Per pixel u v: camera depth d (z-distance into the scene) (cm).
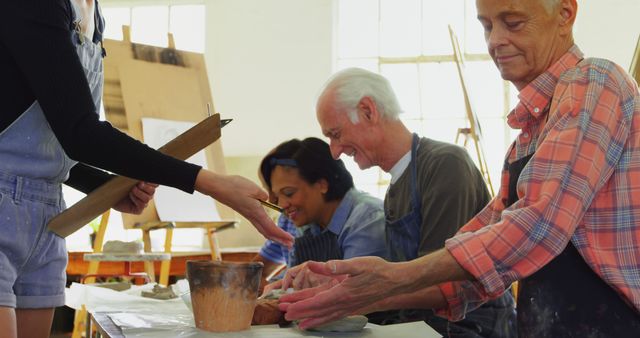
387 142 197
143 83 441
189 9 662
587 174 114
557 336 118
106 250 334
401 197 193
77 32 133
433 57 646
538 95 128
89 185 160
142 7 666
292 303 124
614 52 596
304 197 219
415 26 651
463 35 644
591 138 115
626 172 118
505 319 179
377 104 197
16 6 121
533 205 113
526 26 126
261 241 604
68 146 124
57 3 125
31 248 131
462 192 179
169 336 114
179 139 130
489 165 629
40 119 130
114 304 164
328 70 632
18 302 136
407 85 648
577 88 119
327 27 632
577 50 129
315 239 219
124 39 445
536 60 128
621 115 118
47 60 121
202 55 474
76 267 441
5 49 125
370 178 642
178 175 127
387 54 652
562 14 127
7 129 127
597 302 117
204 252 495
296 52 635
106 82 428
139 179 128
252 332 121
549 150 116
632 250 116
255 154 637
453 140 638
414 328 130
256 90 637
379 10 654
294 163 219
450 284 142
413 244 186
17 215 127
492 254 114
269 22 637
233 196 127
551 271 120
